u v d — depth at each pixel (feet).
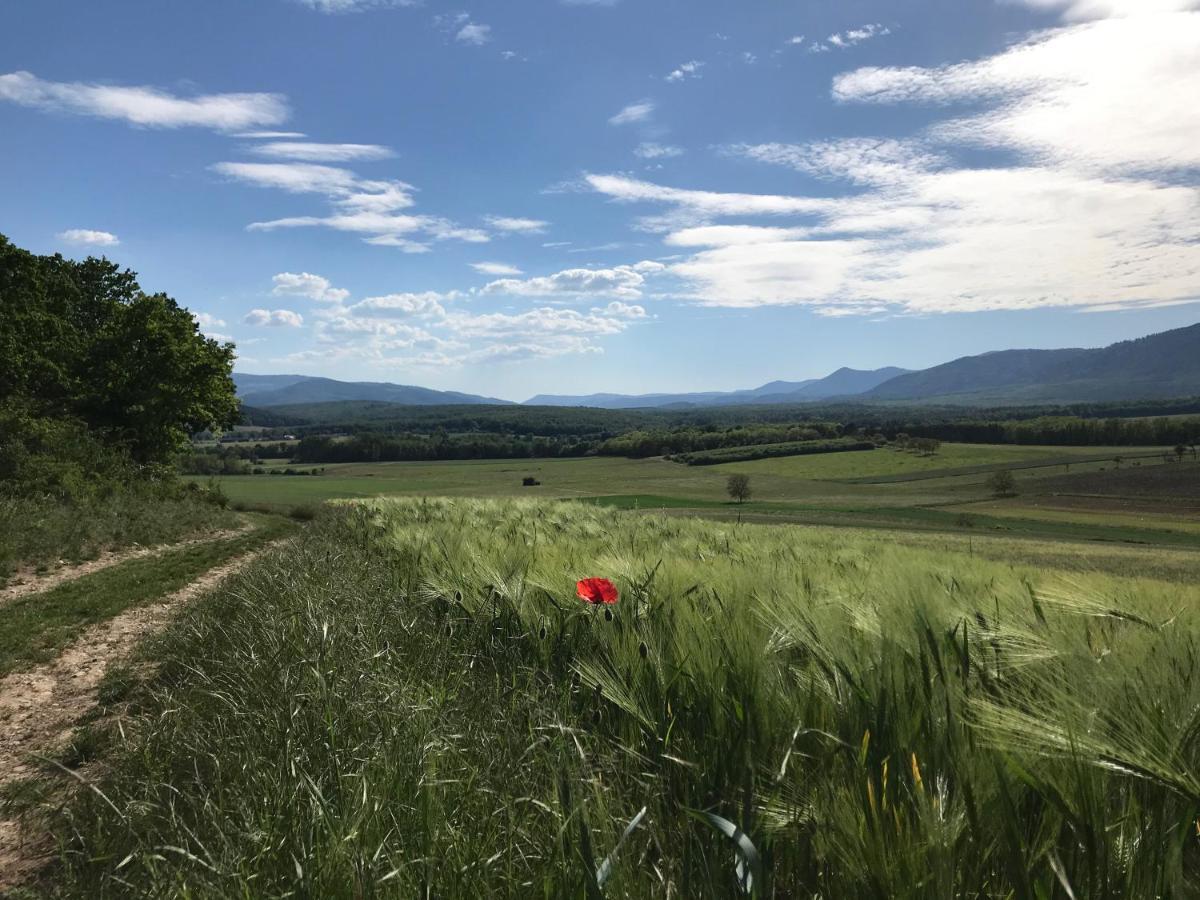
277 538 75.72
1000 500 324.80
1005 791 5.74
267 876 6.81
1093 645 9.40
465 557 19.21
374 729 9.96
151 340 121.70
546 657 12.66
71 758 14.17
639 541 28.53
